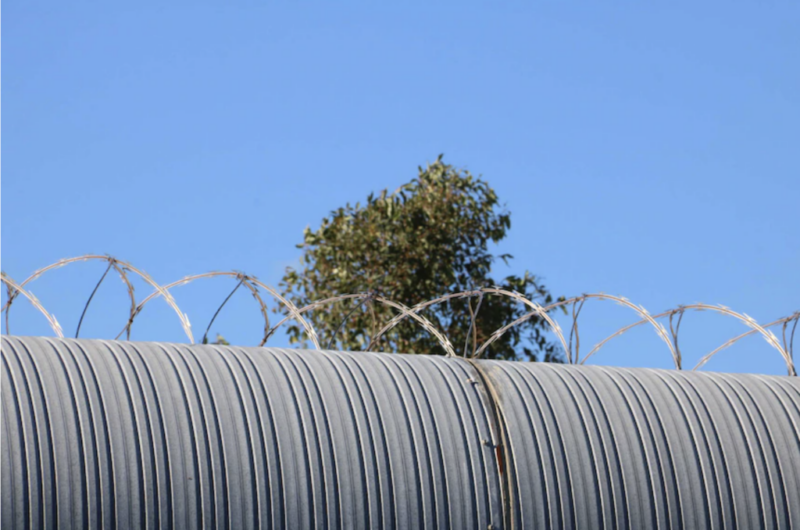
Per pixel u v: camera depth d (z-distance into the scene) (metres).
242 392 15.41
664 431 17.38
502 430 16.42
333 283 42.44
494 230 43.47
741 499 17.03
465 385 17.08
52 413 13.95
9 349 14.78
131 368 15.18
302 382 16.00
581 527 15.98
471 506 15.49
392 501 15.09
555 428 16.73
